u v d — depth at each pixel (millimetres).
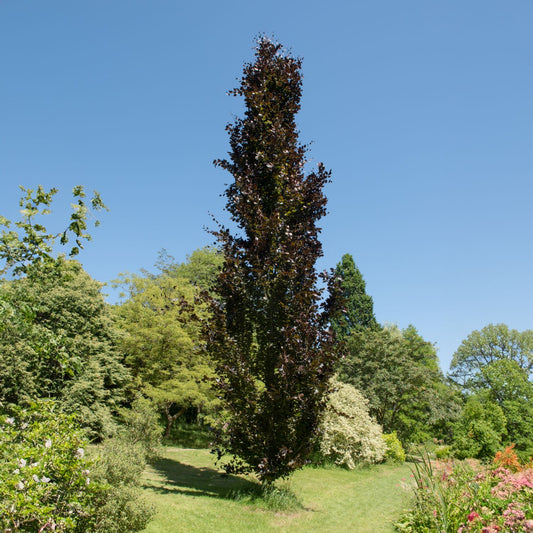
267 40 12312
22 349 14859
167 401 20688
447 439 31125
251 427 9555
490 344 41156
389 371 29031
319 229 10977
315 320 9695
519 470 9484
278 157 10609
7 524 3871
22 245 4828
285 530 7270
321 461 18766
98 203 5098
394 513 9172
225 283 10195
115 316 21625
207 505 8336
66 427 5340
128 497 6223
